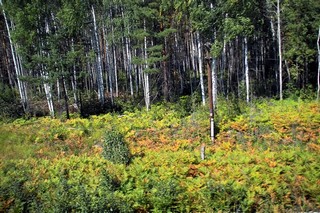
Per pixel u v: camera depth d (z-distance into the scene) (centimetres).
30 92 3453
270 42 3638
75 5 2481
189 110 2458
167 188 991
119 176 1150
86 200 888
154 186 1046
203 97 2447
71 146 1830
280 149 1501
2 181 1124
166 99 2845
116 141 1439
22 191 1030
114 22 2712
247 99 2533
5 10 2509
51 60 2402
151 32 2597
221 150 1512
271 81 3475
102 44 3984
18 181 1084
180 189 1016
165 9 2470
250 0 2291
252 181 1085
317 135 1645
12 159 1594
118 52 4178
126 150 1416
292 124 1764
